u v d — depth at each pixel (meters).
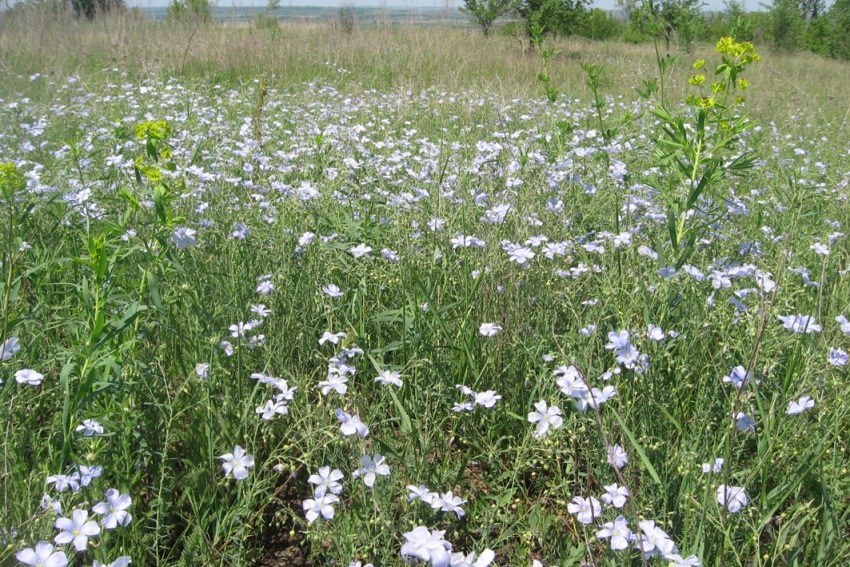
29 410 2.68
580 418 2.61
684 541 2.18
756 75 13.83
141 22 14.39
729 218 4.71
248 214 4.25
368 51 13.69
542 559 2.49
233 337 3.17
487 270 3.58
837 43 26.69
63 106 7.90
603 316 3.18
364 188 4.90
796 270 3.68
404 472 2.65
